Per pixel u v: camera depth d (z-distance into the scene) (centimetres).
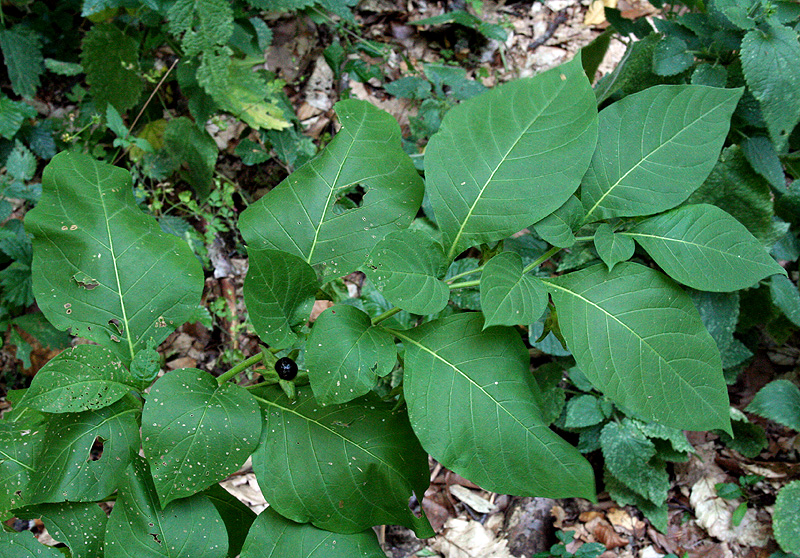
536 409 59
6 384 121
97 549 62
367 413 63
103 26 116
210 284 128
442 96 128
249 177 138
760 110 83
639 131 61
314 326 58
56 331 113
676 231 60
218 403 60
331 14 151
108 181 66
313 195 65
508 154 61
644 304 59
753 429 99
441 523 103
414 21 147
